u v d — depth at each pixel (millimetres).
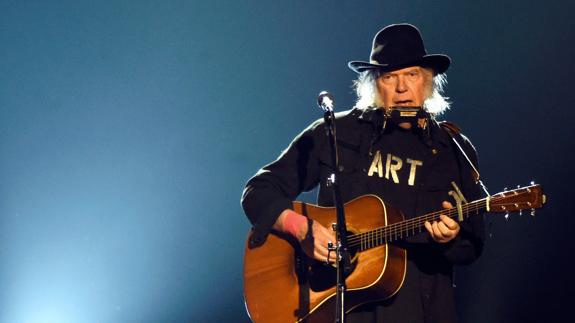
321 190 15258
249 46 31859
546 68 28953
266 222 15125
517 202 13469
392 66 14891
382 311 14227
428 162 14602
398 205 14547
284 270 15383
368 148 14906
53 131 31359
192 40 31984
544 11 29125
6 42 31406
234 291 31109
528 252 27766
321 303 14992
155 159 31641
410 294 14164
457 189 14047
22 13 31469
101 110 31594
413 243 14312
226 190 31578
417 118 14500
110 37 31719
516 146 28906
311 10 31578
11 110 31312
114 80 31656
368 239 14328
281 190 15531
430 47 30219
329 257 14359
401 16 30781
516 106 29078
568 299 27422
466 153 14680
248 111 31719
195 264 31266
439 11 30281
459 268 28297
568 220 27781
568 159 28297
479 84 29516
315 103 31484
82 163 31422
